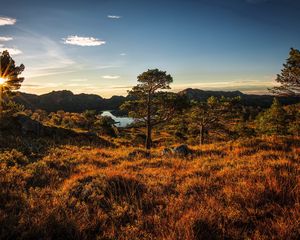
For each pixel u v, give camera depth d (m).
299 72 24.17
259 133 48.16
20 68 30.62
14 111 27.67
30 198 7.20
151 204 6.91
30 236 5.19
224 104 38.84
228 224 5.47
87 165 13.04
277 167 9.62
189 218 5.63
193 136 56.62
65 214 6.17
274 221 5.43
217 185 8.12
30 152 16.64
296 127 39.22
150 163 13.04
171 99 30.39
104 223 5.72
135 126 33.84
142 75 30.52
